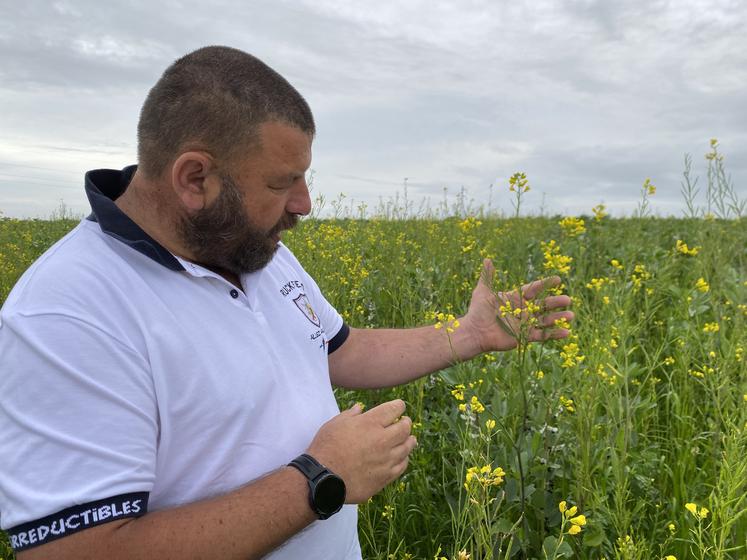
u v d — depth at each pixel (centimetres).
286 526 110
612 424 253
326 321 180
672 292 467
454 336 201
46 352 102
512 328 204
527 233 816
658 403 342
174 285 121
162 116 121
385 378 194
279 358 134
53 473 99
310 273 439
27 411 101
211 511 106
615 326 302
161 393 114
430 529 240
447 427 288
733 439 211
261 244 130
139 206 127
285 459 128
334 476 114
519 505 219
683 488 239
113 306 112
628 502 239
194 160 118
